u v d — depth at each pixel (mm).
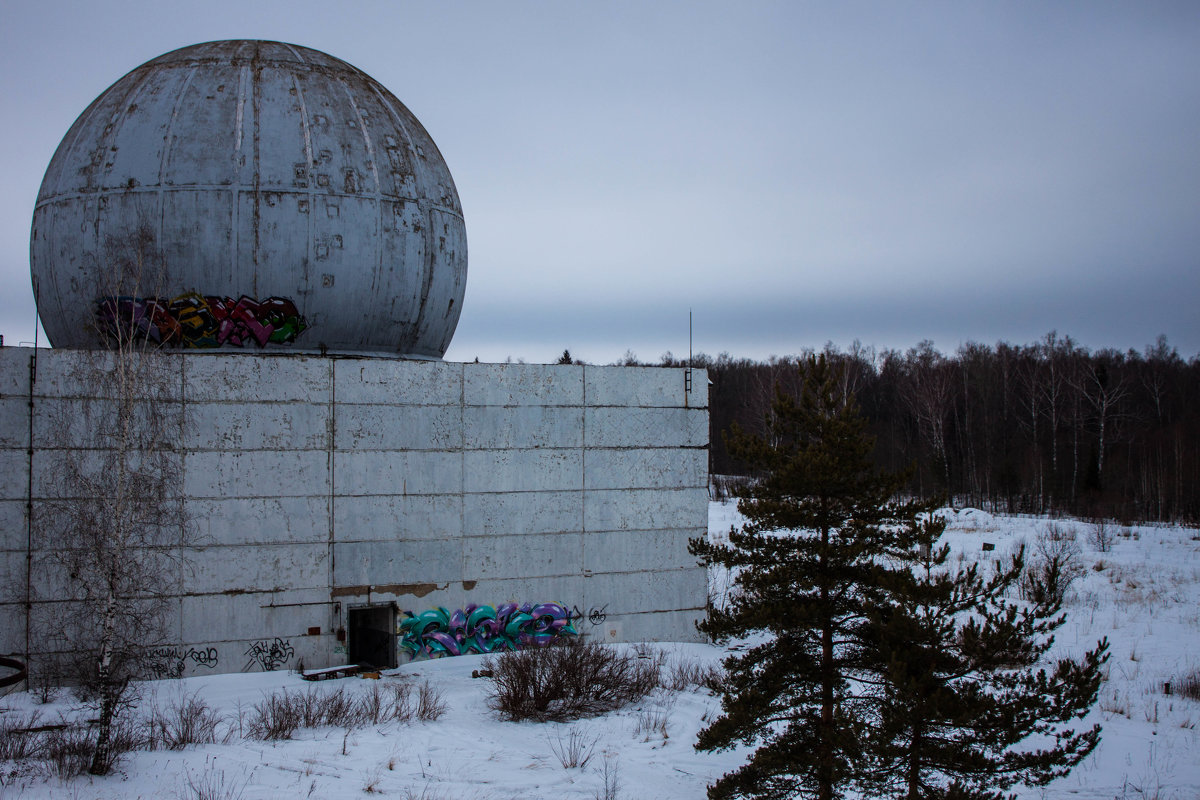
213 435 18781
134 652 16375
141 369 17156
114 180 20078
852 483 11773
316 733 14945
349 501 19719
